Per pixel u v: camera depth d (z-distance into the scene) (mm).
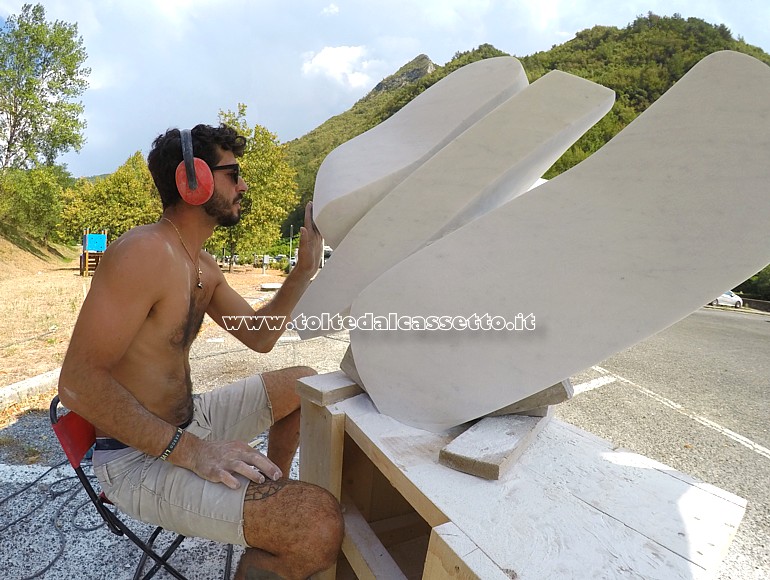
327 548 1051
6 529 1726
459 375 1177
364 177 1349
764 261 889
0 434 2520
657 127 969
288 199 17125
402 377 1241
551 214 1056
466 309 1137
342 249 1340
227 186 1323
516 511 919
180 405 1342
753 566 1760
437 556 849
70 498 1927
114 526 1207
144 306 1120
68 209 20609
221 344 4957
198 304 1390
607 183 1010
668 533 882
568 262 1042
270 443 1714
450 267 1139
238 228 15445
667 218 958
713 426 3281
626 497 991
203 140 1274
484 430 1177
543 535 853
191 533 1168
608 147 1015
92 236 14977
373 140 1524
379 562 1149
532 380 1106
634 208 985
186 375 1364
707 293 934
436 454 1136
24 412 2824
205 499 1112
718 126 911
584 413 3467
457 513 903
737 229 904
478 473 1028
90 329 1052
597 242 1018
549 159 1350
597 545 833
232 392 1579
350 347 1375
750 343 7867
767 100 870
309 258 1655
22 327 5535
